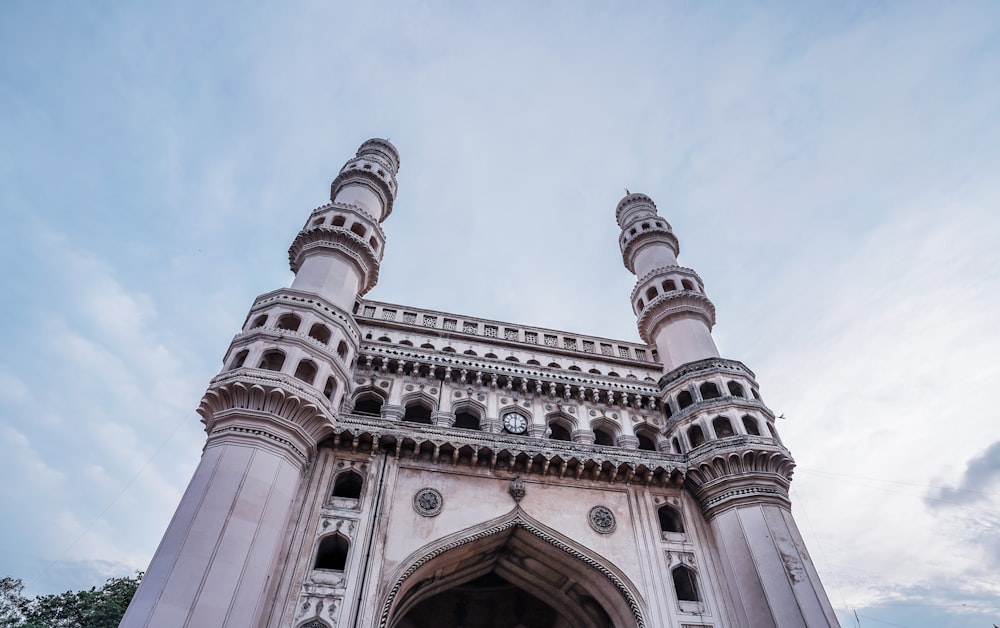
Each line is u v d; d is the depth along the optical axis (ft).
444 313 95.14
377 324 89.35
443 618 89.20
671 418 85.87
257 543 56.95
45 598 101.91
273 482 61.26
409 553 63.98
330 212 97.45
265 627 55.83
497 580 89.15
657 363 98.07
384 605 59.57
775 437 81.92
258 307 76.95
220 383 65.31
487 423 79.77
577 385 87.71
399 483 69.67
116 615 100.68
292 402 65.51
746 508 72.49
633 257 120.47
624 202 133.49
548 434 81.61
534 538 70.08
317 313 76.84
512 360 91.25
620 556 70.13
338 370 74.02
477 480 72.59
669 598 67.77
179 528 55.52
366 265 94.63
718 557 73.00
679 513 76.89
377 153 122.31
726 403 82.28
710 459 75.66
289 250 93.30
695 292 102.58
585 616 77.25
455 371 84.38
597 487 76.38
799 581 65.26
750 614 65.62
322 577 60.13
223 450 61.11
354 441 70.69
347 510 65.87
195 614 50.31
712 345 96.22
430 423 78.43
